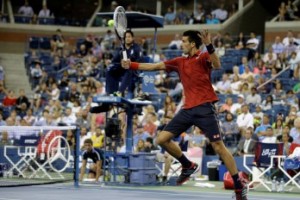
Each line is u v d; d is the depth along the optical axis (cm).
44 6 3534
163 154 1530
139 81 1497
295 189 1451
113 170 1462
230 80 2316
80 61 2883
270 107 2052
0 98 2692
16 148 1750
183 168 900
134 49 1372
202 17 3216
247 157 1543
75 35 3512
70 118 2158
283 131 1595
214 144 871
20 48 3466
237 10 3291
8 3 3531
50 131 1692
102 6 3641
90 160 1702
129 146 1474
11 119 2145
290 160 1402
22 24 3478
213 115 871
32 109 2412
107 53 2773
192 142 1834
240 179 873
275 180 1429
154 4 3512
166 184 1479
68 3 3666
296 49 2522
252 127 1780
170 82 2438
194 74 875
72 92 2480
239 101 2059
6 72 3144
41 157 1666
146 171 1439
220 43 2666
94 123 1978
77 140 1329
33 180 1516
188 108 874
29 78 3006
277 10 3347
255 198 1182
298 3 3086
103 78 2614
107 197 1076
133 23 1623
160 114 2120
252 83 2258
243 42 2755
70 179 1552
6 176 1677
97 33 3481
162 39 3284
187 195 1173
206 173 1791
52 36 3253
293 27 2942
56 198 1034
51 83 2661
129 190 1271
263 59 2512
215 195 1188
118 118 1493
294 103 2050
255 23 3291
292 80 2275
